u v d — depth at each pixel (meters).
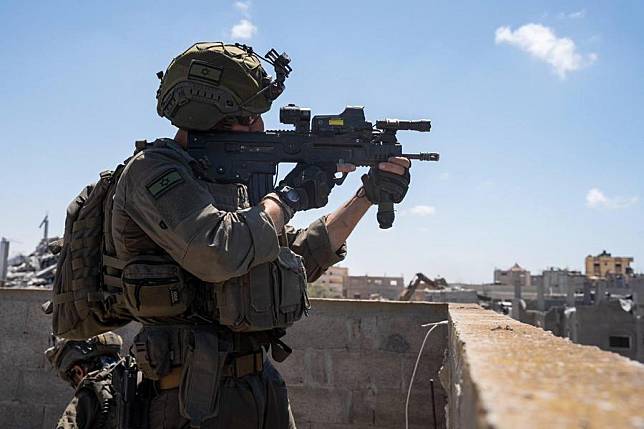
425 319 5.70
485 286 54.56
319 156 2.81
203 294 2.43
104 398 3.50
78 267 2.65
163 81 2.73
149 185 2.30
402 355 5.67
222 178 2.67
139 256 2.38
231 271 2.26
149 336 2.40
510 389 0.88
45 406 5.90
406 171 2.94
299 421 5.72
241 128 2.81
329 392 5.72
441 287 41.84
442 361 5.60
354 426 5.67
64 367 3.98
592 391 0.87
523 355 1.29
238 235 2.29
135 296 2.34
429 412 5.58
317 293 37.28
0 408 5.95
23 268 29.34
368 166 2.87
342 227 3.02
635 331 32.91
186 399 2.31
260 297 2.43
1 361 5.96
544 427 0.68
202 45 2.72
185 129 2.71
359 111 2.88
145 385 2.54
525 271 74.25
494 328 2.36
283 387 2.71
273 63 2.74
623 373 1.03
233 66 2.63
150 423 2.49
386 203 2.90
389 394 5.66
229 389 2.44
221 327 2.47
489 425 0.69
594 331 33.44
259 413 2.49
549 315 35.38
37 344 5.94
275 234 2.41
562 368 1.08
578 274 55.00
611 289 46.88
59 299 2.71
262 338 2.57
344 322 5.75
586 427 0.68
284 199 2.58
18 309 5.98
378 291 63.94
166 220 2.25
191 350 2.37
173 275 2.35
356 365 5.71
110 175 2.62
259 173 2.73
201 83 2.60
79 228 2.66
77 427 3.45
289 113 2.80
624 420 0.71
